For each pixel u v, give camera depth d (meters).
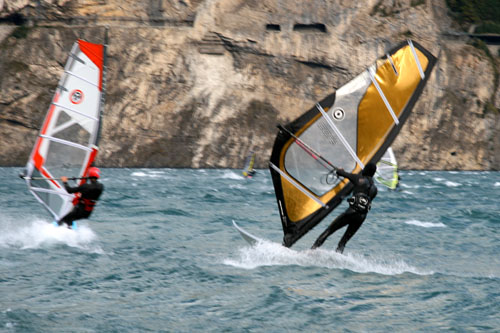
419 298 26.33
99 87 47.53
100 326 21.28
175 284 28.09
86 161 47.12
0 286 26.83
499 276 32.00
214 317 22.80
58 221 44.09
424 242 44.41
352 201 33.31
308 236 46.47
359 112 34.56
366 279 30.16
